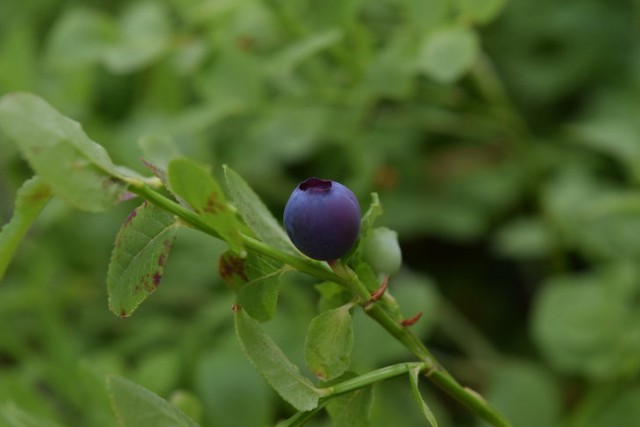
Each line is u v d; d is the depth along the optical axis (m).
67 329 0.41
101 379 0.31
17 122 0.22
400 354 0.33
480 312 0.46
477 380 0.41
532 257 0.46
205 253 0.42
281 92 0.39
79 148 0.22
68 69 0.43
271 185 0.44
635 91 0.45
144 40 0.38
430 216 0.44
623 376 0.36
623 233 0.41
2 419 0.27
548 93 0.47
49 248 0.42
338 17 0.34
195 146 0.37
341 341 0.23
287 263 0.23
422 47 0.33
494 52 0.48
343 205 0.23
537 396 0.36
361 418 0.24
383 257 0.24
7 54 0.41
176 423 0.22
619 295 0.37
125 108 0.47
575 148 0.46
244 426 0.34
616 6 0.47
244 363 0.34
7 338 0.35
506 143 0.46
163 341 0.41
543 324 0.37
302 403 0.23
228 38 0.36
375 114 0.44
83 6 0.52
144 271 0.23
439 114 0.44
